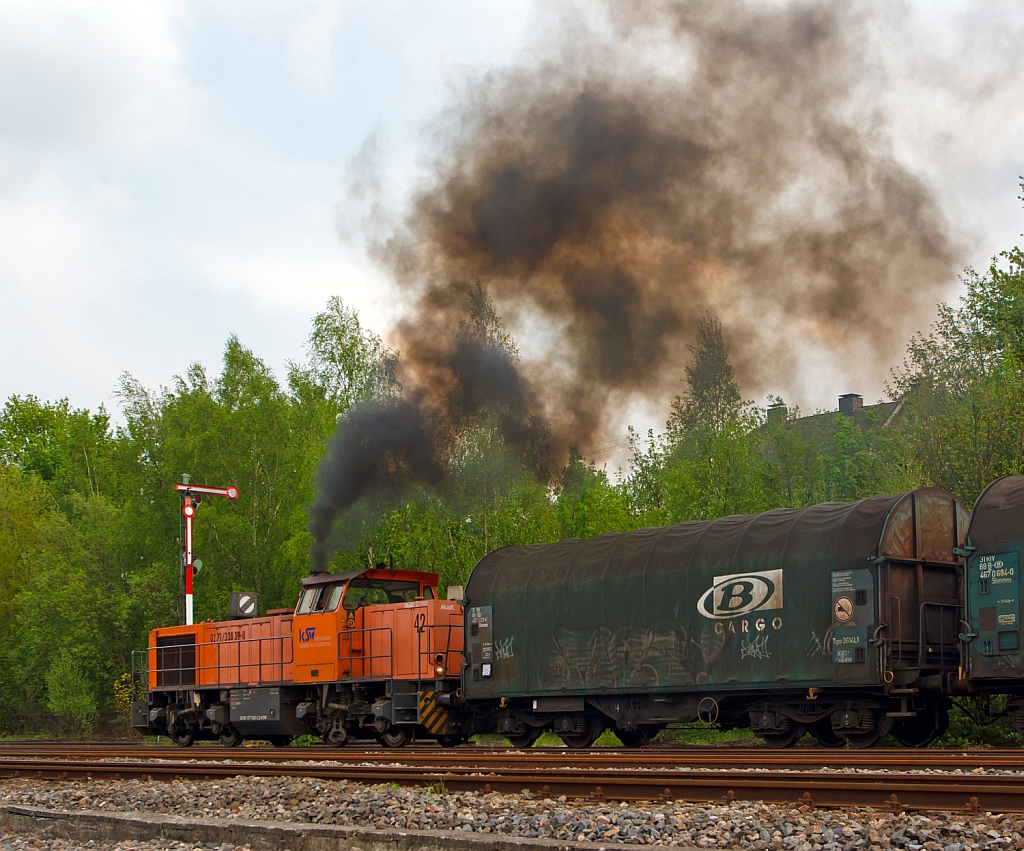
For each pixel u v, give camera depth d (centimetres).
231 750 2194
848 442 3966
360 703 2442
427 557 3444
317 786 1353
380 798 1207
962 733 2106
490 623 2245
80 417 6050
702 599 1928
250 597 2856
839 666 1733
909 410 2589
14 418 7756
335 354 4334
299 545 3794
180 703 2905
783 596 1820
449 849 941
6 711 4806
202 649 2848
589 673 2061
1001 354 2625
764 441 3431
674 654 1948
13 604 4884
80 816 1246
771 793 1053
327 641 2453
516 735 2280
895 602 1731
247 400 4356
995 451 2325
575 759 1531
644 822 987
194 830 1132
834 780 1070
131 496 4519
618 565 2072
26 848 1180
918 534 1784
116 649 4166
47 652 4297
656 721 1997
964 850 799
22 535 5147
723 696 1912
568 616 2112
